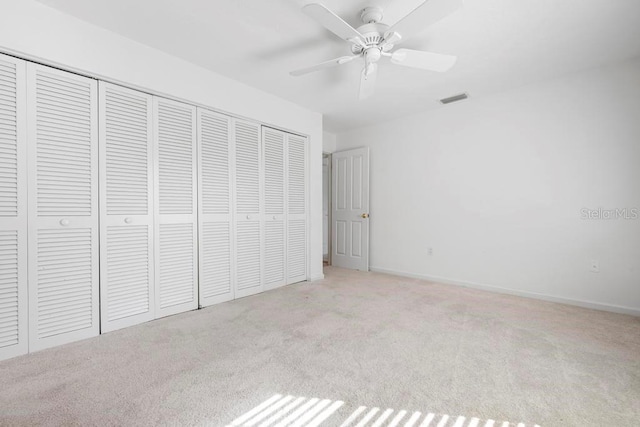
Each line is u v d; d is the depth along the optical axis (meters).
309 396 1.36
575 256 2.66
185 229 2.50
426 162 3.67
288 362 1.66
